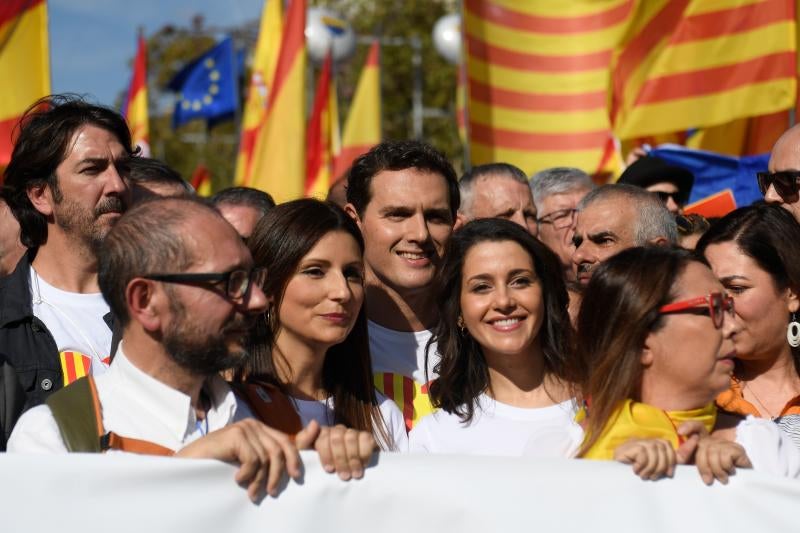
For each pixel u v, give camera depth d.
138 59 16.42
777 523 3.80
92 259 5.28
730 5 8.30
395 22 36.12
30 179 5.26
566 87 9.52
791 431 4.81
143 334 3.76
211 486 3.52
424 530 3.71
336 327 4.57
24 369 4.94
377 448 3.80
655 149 9.06
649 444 3.82
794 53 8.12
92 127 5.27
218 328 3.73
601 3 9.52
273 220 4.65
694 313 4.13
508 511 3.74
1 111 8.12
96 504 3.43
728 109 8.29
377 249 5.53
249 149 15.52
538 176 7.79
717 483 3.82
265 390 4.50
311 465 3.65
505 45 9.50
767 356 5.23
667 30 8.57
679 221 6.75
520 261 4.76
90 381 3.84
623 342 4.17
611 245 6.06
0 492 3.38
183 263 3.71
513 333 4.72
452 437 4.76
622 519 3.78
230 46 24.86
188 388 3.83
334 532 3.64
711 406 4.27
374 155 5.61
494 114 9.41
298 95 10.85
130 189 5.40
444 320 4.95
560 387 4.84
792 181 6.01
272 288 4.59
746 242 5.12
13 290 5.14
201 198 3.96
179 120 25.80
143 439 3.72
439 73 34.88
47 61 8.23
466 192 7.30
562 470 3.78
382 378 5.50
